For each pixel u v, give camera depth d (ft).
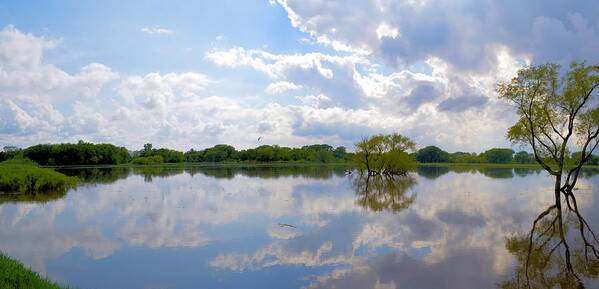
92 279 52.85
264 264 58.59
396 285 49.88
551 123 126.31
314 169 386.73
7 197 136.87
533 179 238.89
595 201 126.93
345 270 55.67
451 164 601.21
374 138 264.93
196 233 78.95
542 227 84.64
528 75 127.13
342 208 111.55
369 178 246.47
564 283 50.57
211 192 155.53
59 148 489.67
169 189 168.35
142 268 57.11
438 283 50.49
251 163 627.05
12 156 454.81
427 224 87.66
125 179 234.17
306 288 49.06
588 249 66.64
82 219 94.48
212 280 52.16
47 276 53.93
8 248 67.97
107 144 539.70
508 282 50.80
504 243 70.69
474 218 95.40
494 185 192.34
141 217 97.19
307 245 69.31
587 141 130.93
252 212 104.63
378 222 90.02
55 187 164.66
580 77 122.01
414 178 248.93
